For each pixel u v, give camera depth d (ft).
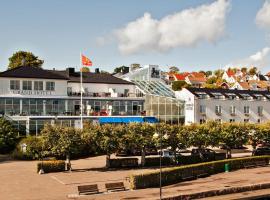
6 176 151.84
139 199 119.75
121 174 159.53
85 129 170.40
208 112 281.95
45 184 138.82
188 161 192.34
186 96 280.31
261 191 142.10
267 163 195.42
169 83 440.45
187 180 156.04
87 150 201.46
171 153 196.95
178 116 274.77
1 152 202.80
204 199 128.67
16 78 230.89
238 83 457.27
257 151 215.72
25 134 222.89
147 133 177.27
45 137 163.22
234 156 215.31
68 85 260.21
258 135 208.03
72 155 198.80
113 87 275.18
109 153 173.47
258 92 322.55
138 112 266.77
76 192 127.44
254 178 159.43
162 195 125.49
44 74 239.30
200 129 190.90
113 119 243.81
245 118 300.61
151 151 206.28
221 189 135.74
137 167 178.50
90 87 267.39
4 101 225.56
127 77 347.36
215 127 195.42
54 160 175.73
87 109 243.40
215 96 286.05
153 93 276.82
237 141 198.90
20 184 138.31
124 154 206.39
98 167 175.73
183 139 184.14
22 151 191.52
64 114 239.50
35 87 235.40
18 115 223.30
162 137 173.06
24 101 230.68
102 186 137.18
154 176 143.13
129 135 173.37
